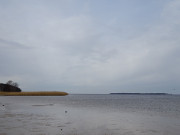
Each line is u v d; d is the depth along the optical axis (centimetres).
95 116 2167
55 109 3061
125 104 4903
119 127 1484
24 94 13038
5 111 2648
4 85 14175
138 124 1625
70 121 1764
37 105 4003
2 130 1335
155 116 2248
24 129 1370
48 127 1454
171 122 1759
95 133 1273
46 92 13850
